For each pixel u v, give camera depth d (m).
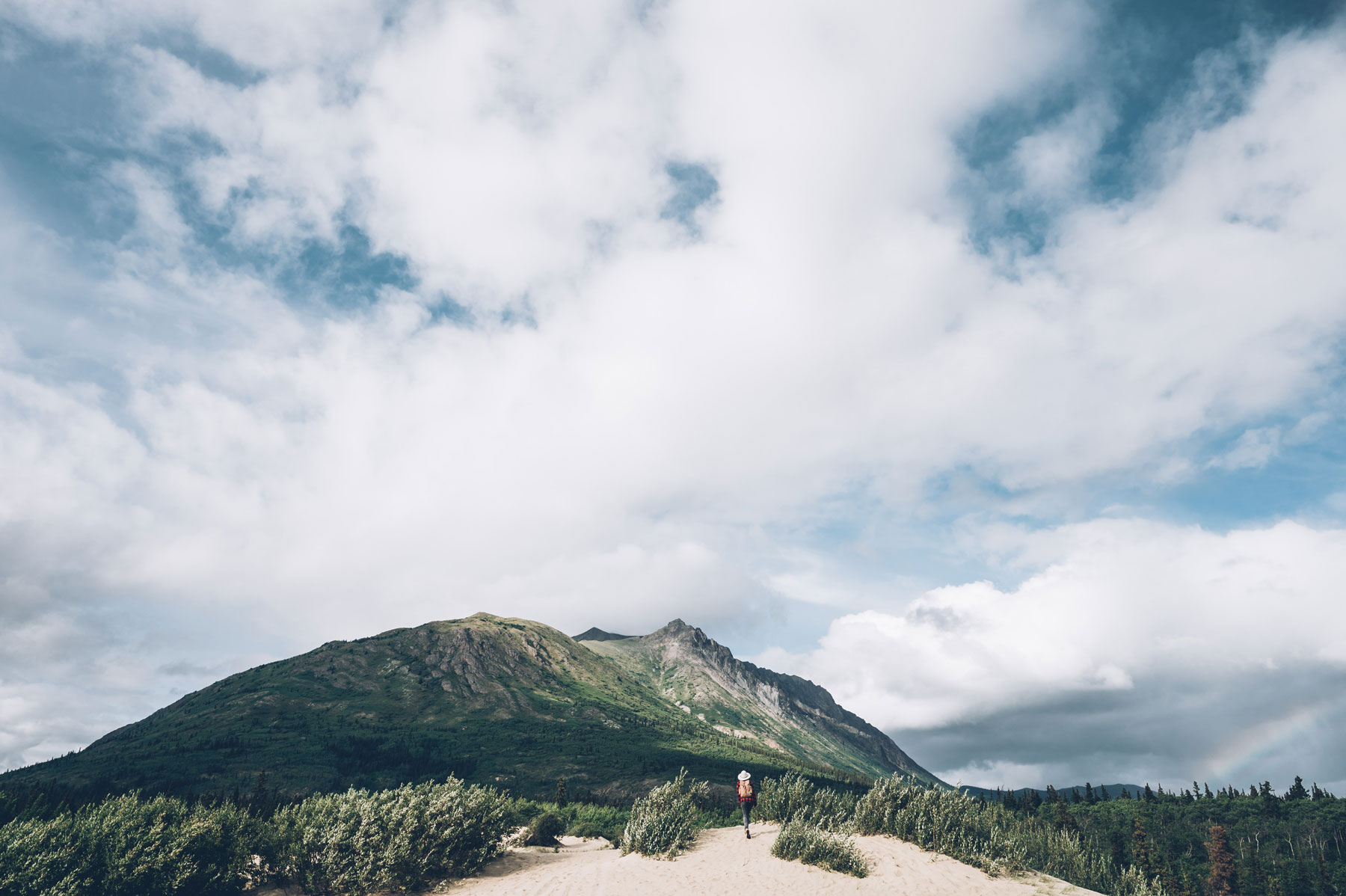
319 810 21.14
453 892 18.86
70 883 14.98
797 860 18.72
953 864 18.52
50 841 15.72
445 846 20.39
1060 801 108.12
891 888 16.28
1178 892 78.31
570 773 182.50
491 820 22.70
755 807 26.53
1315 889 92.75
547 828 28.22
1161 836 104.81
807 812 23.91
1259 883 89.50
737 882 17.08
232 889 18.03
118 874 15.62
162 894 16.14
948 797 21.84
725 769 199.25
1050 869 21.11
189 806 19.94
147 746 195.38
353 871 18.83
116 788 141.50
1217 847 91.38
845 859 17.97
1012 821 23.41
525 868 21.81
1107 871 22.45
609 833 31.20
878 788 23.31
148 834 16.86
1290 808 121.75
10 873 14.65
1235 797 133.38
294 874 19.39
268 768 166.75
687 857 20.12
